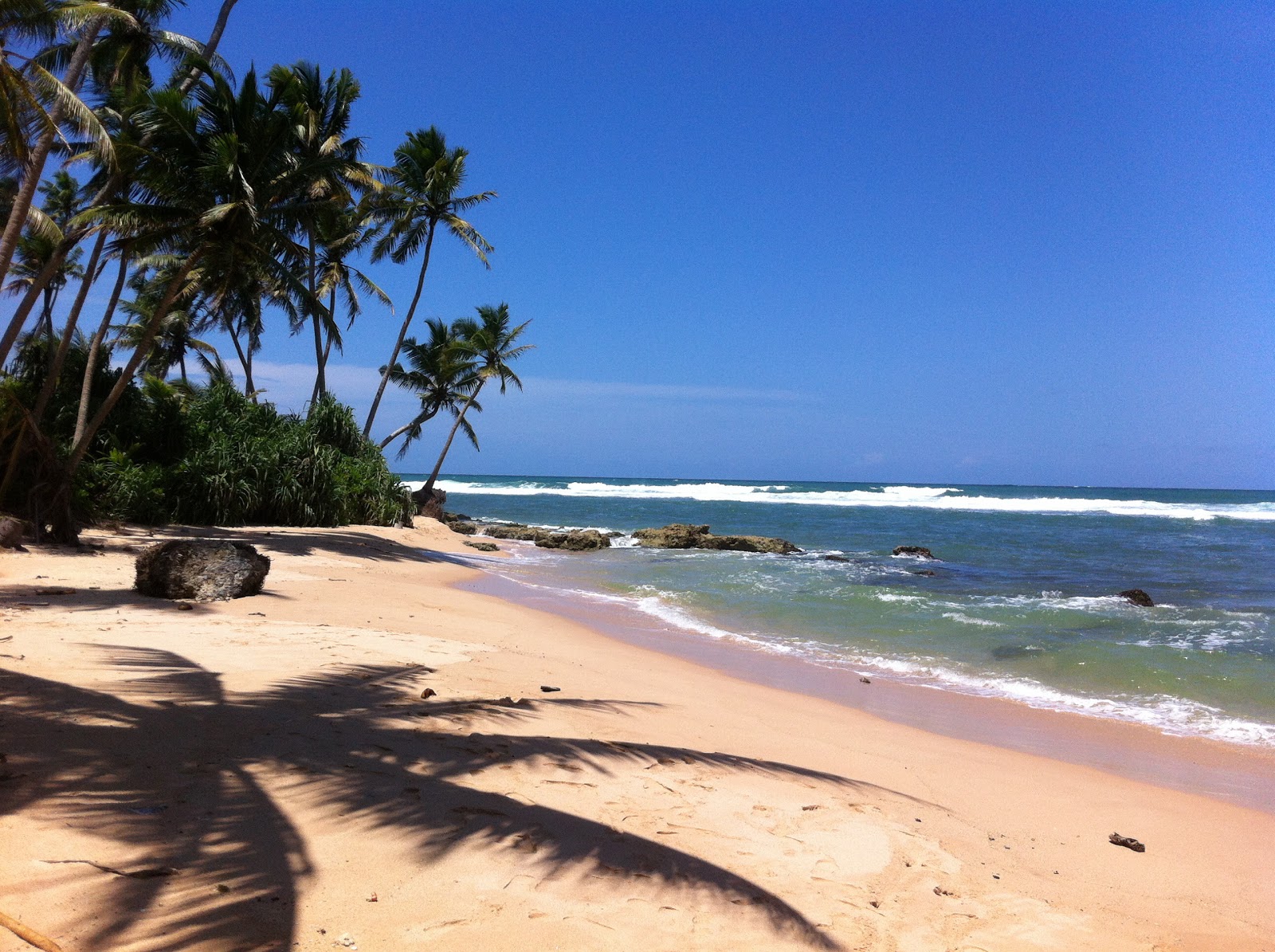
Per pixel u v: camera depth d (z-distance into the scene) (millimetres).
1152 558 26219
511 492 83125
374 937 2826
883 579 20516
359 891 3109
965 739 7531
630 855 3764
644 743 5660
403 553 20109
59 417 18141
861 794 5387
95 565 11539
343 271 29312
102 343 19828
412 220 29516
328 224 26500
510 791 4301
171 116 14625
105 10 13133
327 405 25797
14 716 4418
